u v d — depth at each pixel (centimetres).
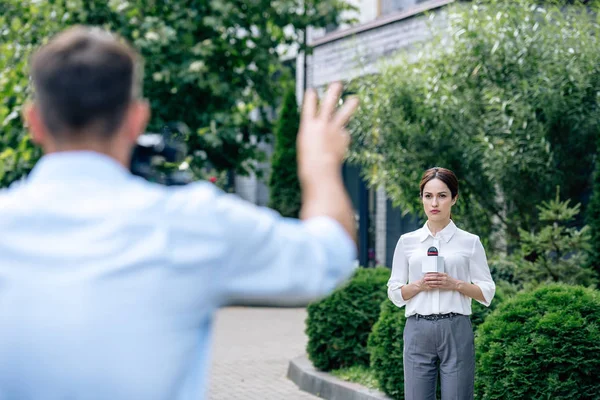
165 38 1261
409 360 523
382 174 941
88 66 159
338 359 848
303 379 860
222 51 1360
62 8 1234
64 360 146
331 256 164
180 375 152
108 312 148
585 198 919
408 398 523
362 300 834
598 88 849
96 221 155
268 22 1402
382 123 924
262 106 1452
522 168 848
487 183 914
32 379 147
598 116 848
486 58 889
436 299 511
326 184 170
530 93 854
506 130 855
